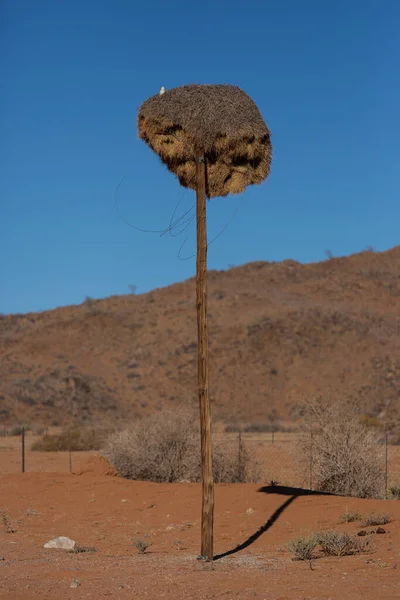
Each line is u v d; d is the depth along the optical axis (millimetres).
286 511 13383
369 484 16484
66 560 10609
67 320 92000
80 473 19094
